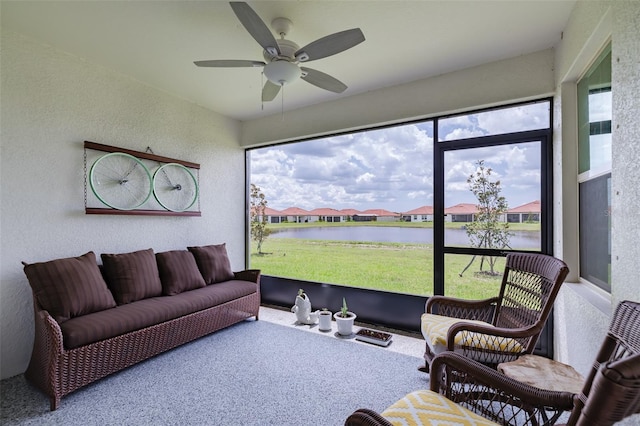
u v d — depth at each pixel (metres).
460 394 1.38
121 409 1.95
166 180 3.51
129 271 2.78
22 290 2.41
